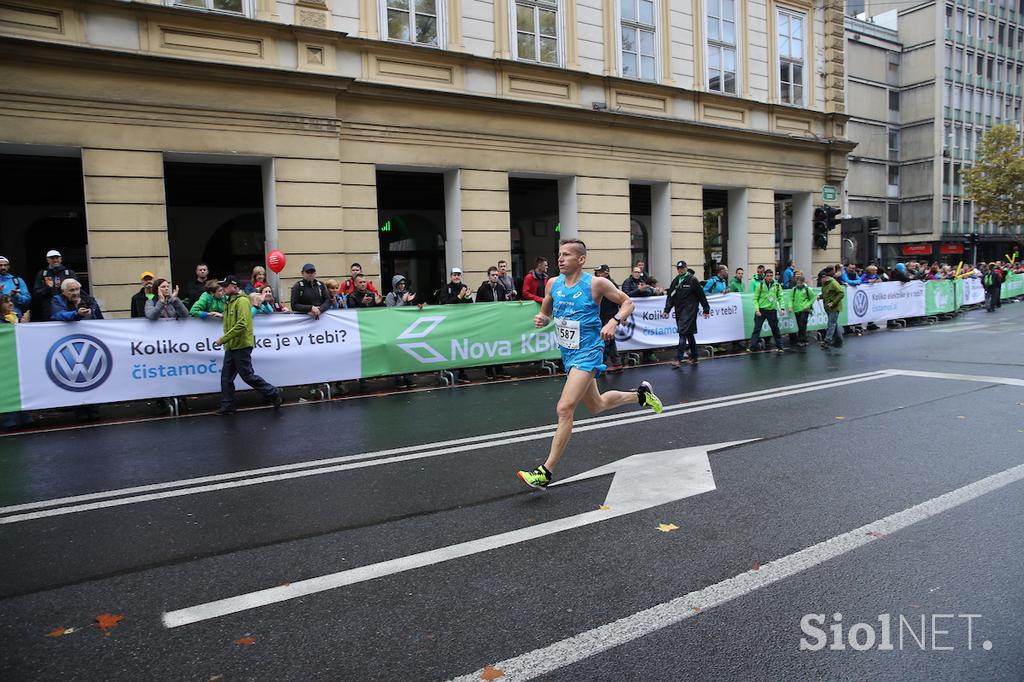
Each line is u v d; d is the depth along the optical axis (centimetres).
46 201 1506
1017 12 4878
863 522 416
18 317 867
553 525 424
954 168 4425
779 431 652
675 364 1173
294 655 286
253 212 1748
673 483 500
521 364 1234
